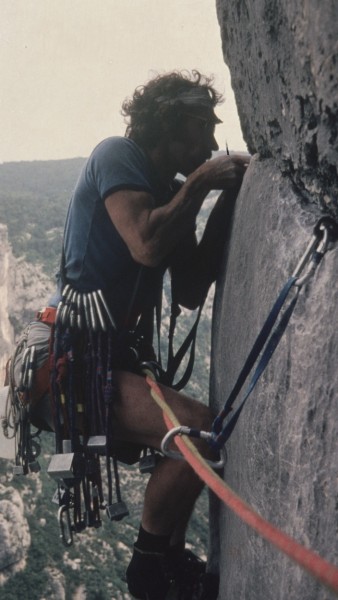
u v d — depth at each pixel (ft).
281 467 5.35
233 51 6.65
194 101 8.00
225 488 3.98
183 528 8.18
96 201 7.96
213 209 8.55
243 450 6.45
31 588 198.49
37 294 332.39
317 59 4.07
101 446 7.50
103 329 7.66
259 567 6.01
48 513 220.23
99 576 204.03
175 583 8.25
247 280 6.75
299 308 5.08
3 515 208.23
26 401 7.98
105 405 7.54
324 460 4.58
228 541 7.53
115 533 216.74
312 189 5.32
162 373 8.32
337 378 4.47
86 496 7.73
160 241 7.50
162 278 8.66
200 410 7.63
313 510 4.71
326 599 4.58
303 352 4.96
